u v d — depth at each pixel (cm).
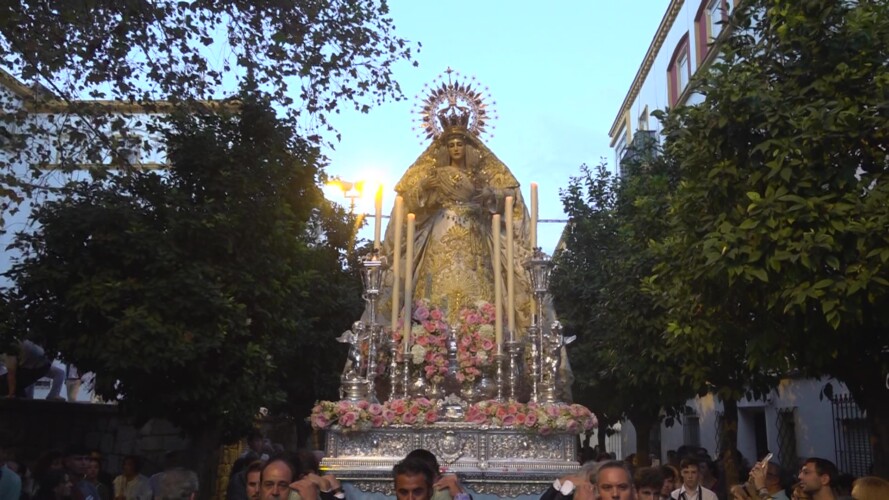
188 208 1170
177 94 1124
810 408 1655
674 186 1560
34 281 1123
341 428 846
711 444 2262
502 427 856
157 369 1124
